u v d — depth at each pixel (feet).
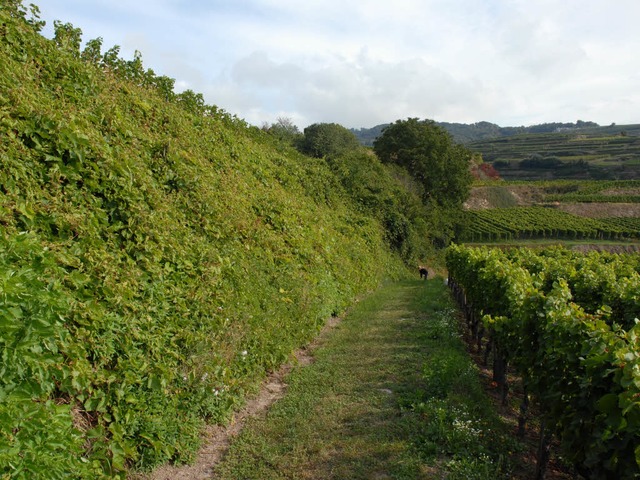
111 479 13.79
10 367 10.69
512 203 258.16
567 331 16.71
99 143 22.75
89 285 16.70
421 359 29.53
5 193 16.96
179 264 22.44
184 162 32.30
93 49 40.50
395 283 80.94
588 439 14.19
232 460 17.40
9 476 9.70
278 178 56.18
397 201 108.68
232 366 22.25
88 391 14.90
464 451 17.38
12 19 25.73
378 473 16.52
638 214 235.40
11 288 10.59
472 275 42.98
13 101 19.97
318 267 42.50
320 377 26.45
